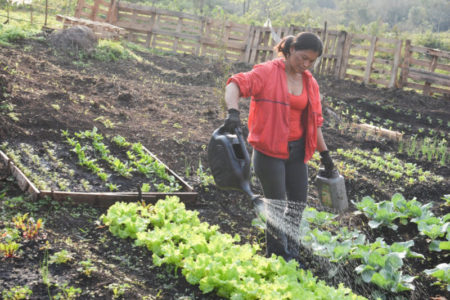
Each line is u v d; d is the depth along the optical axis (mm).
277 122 3840
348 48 15055
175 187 5789
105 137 6887
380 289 4391
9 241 3686
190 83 12203
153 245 4219
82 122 7141
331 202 4371
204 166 6805
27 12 16672
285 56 3850
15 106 6883
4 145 5645
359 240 4926
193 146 7340
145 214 4734
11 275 3416
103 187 5445
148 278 3906
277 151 3910
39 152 5867
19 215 4164
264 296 3512
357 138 9453
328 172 4359
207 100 10352
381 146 9164
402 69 14633
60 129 6691
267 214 4184
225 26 16266
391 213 5594
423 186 7199
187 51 16797
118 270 3889
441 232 5191
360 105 12211
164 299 3639
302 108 3961
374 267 4480
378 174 7570
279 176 4016
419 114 11922
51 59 10914
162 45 16781
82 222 4590
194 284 3846
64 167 5656
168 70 13141
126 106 8766
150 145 7070
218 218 5355
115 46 13227
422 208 5738
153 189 5707
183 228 4465
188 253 4078
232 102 3689
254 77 3779
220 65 12852
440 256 5152
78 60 11516
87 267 3674
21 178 4953
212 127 8523
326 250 4688
